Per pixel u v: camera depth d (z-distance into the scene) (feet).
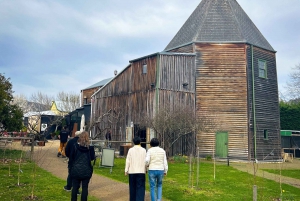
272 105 77.05
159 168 24.75
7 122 60.90
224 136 70.44
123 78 79.25
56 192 28.04
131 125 72.95
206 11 80.59
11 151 58.59
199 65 73.26
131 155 24.61
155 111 66.03
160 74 68.13
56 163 48.32
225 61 73.41
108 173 41.04
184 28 86.07
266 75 77.15
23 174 36.58
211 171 48.42
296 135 92.68
